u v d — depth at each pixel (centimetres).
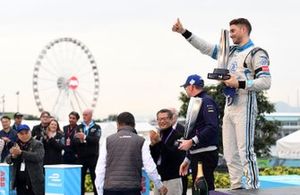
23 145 980
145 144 688
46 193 964
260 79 526
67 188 945
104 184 685
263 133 2434
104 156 688
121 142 681
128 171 673
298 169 1941
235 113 545
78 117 1225
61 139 1160
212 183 619
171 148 761
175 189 771
